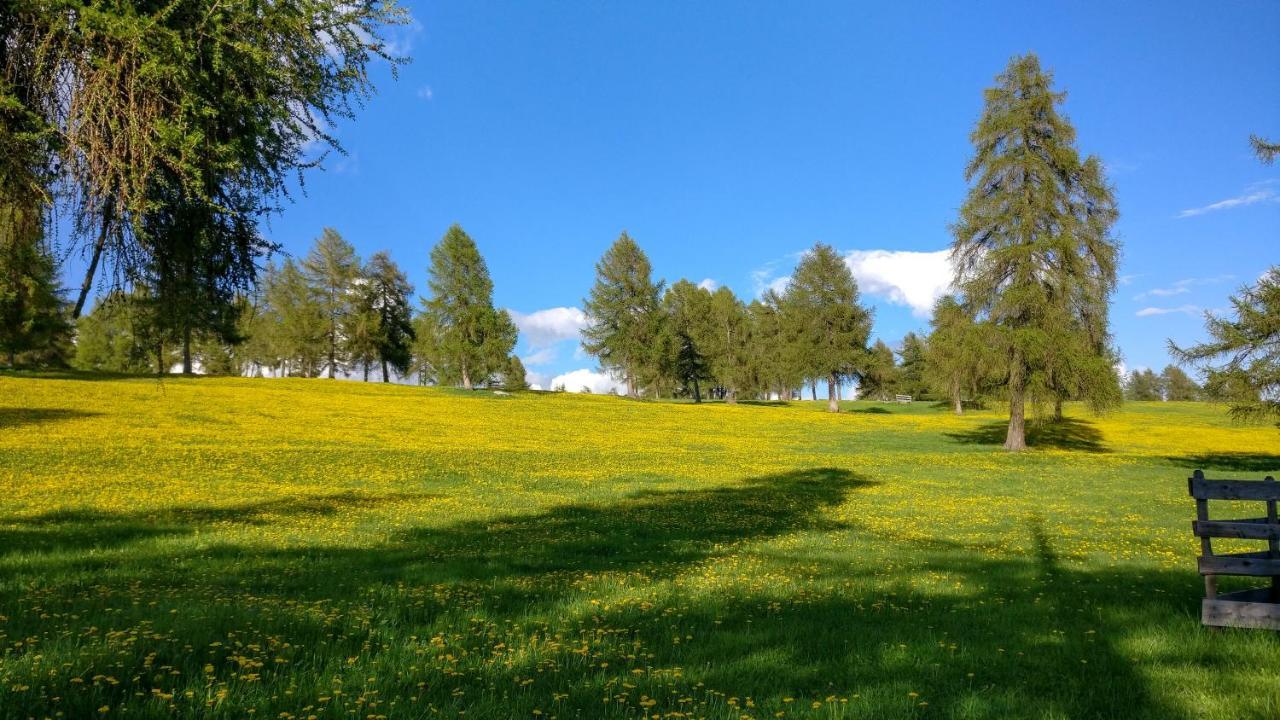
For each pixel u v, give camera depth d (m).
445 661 5.89
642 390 86.56
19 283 7.42
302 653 6.06
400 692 5.11
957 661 6.20
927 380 40.00
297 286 74.38
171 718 4.52
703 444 41.66
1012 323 36.19
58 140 6.60
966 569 11.21
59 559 10.36
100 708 4.51
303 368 84.25
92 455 23.53
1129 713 4.91
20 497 16.45
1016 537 14.91
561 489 23.16
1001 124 36.62
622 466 29.97
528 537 13.92
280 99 7.86
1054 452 38.66
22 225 7.05
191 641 6.15
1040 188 35.97
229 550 11.71
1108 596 9.09
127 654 5.56
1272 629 7.01
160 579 9.19
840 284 66.50
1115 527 16.45
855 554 12.66
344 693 5.02
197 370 87.06
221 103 7.34
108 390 43.62
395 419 44.34
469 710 4.72
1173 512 19.06
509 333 71.19
